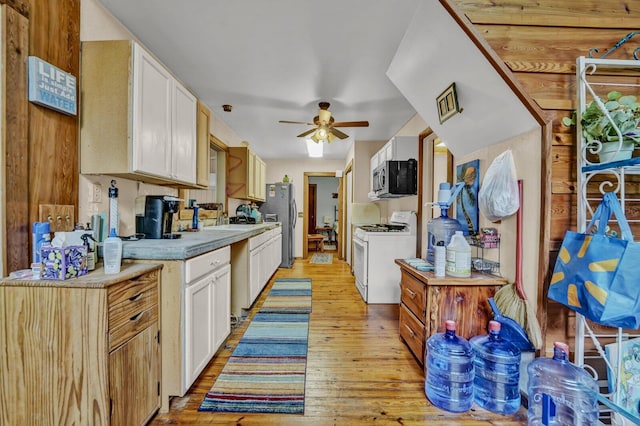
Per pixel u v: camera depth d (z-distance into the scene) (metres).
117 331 1.14
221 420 1.39
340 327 2.50
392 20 1.75
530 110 1.42
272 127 3.99
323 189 8.93
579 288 1.13
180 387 1.44
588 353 1.43
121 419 1.16
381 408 1.48
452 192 2.03
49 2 1.36
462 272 1.70
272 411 1.45
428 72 1.85
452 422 1.39
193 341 1.53
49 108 1.38
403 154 3.28
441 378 1.54
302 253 6.25
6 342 1.09
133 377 1.24
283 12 1.70
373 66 2.30
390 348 2.12
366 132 4.32
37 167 1.32
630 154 1.19
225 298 2.00
